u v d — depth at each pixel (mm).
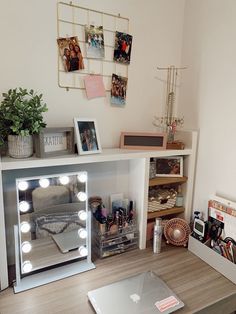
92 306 954
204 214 1426
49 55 1181
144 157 1277
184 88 1532
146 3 1392
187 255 1318
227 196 1290
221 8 1259
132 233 1354
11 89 1102
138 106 1477
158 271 1181
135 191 1403
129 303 961
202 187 1438
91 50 1268
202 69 1396
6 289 1043
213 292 1048
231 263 1114
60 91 1234
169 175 1452
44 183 1079
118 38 1331
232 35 1211
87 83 1291
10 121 1018
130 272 1166
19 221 1045
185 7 1497
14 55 1105
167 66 1526
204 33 1369
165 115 1572
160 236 1326
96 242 1312
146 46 1438
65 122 1271
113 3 1298
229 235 1233
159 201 1420
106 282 1092
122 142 1370
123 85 1396
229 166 1269
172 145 1395
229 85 1242
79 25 1229
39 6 1123
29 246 1088
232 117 1235
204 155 1411
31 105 1019
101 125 1375
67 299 994
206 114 1383
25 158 1041
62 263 1188
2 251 1015
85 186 1183
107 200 1450
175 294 1021
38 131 1025
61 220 1153
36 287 1058
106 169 1415
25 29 1109
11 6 1067
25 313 921
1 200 975
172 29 1499
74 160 1091
